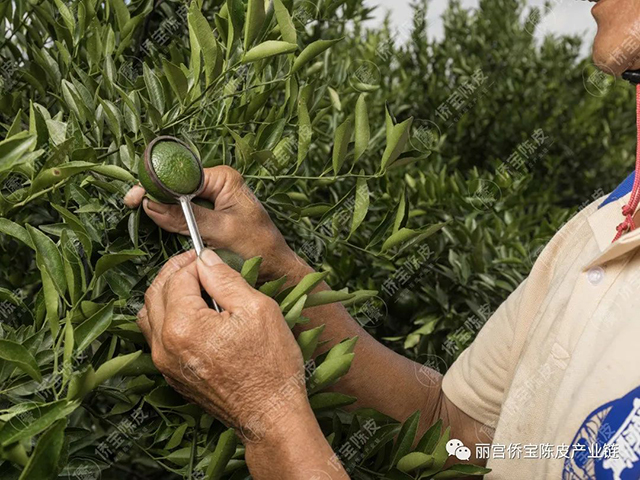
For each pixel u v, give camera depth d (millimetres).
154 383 1064
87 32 1464
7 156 837
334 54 2828
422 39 3895
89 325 925
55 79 1448
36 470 754
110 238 1152
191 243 1124
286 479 917
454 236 2334
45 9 1541
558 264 1173
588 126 4441
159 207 1070
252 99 1280
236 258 1093
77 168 966
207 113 1323
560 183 4582
